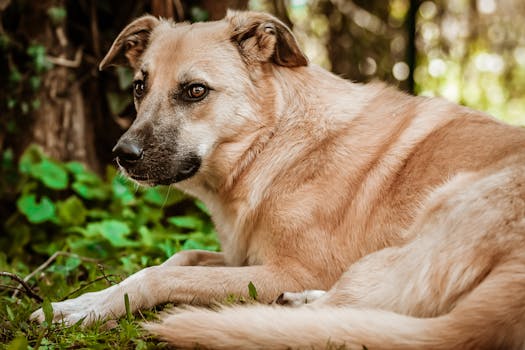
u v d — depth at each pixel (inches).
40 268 58.9
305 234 51.5
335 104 53.9
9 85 72.8
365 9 102.4
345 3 100.1
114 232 65.2
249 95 53.8
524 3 109.8
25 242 68.2
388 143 52.7
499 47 109.3
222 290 50.5
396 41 103.0
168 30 56.1
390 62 103.1
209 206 56.1
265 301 50.8
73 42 75.9
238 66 53.9
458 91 105.7
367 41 102.0
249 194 53.3
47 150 73.7
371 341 43.4
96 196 71.3
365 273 48.3
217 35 54.4
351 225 51.6
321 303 48.3
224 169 54.1
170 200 69.8
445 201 48.7
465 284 45.4
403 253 47.9
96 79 76.9
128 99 76.5
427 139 52.2
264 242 52.4
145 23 58.3
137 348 45.8
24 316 50.7
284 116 53.9
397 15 103.3
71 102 74.8
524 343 42.9
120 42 58.4
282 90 54.2
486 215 45.9
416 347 43.1
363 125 53.4
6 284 57.4
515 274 43.6
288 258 51.6
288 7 94.3
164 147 52.8
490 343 43.1
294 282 51.1
